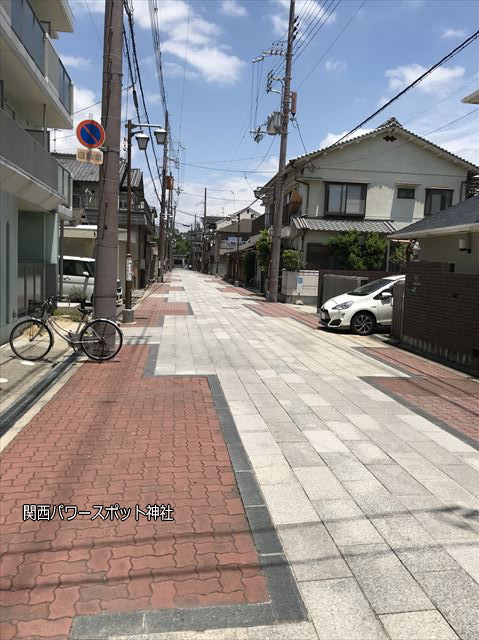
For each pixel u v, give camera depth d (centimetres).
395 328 1184
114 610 256
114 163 880
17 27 1020
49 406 598
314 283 2302
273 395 674
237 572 290
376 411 614
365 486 404
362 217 2512
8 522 337
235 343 1091
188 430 526
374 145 2497
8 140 912
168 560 300
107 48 857
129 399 637
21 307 1107
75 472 416
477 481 420
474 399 684
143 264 3238
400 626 252
